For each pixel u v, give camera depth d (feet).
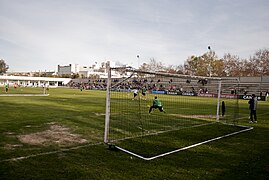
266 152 24.52
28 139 27.32
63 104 69.00
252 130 36.94
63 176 17.17
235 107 77.97
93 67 507.30
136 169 18.89
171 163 20.56
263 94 142.20
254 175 18.12
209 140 29.50
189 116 52.37
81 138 28.66
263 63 211.61
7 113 46.83
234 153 24.00
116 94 125.80
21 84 313.73
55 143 26.11
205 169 19.24
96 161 20.63
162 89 145.89
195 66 256.52
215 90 140.46
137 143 27.32
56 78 328.49
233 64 238.48
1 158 20.57
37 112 49.57
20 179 16.46
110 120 42.80
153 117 48.85
